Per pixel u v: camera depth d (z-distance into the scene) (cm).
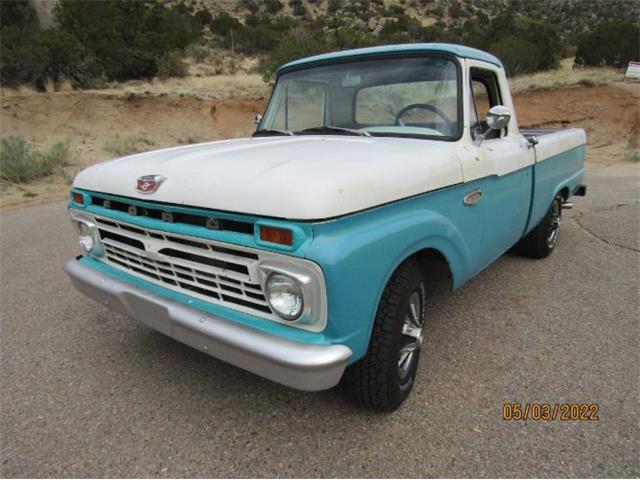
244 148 278
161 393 288
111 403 279
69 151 1350
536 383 288
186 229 225
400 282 239
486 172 308
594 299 406
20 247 593
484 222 319
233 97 2045
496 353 323
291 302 200
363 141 286
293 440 246
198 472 227
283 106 378
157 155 287
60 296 436
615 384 286
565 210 741
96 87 2100
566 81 1945
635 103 1731
